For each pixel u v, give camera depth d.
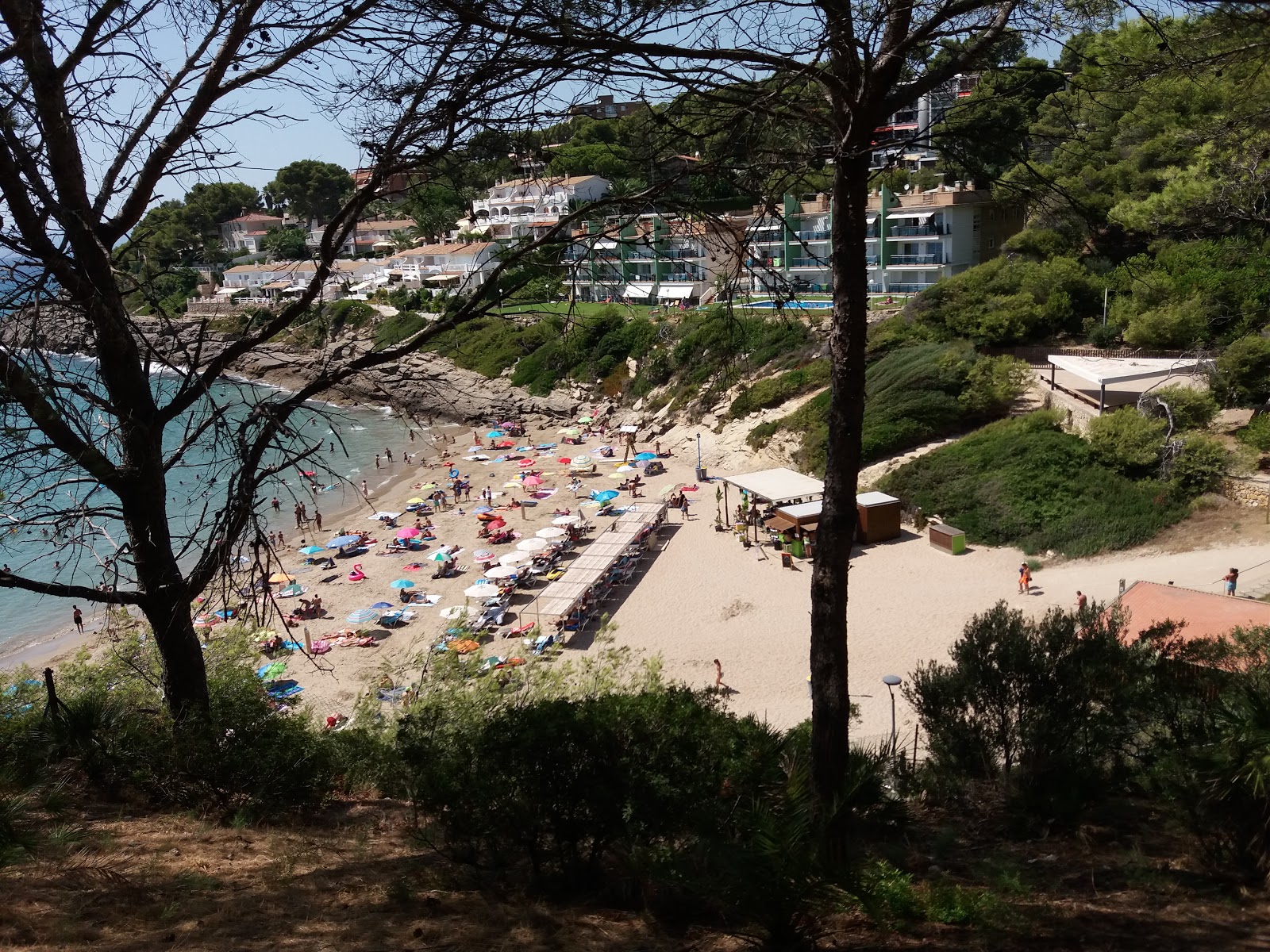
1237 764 6.14
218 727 8.10
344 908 5.49
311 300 7.18
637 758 6.10
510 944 4.91
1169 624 8.97
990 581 28.30
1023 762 8.18
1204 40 5.80
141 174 6.75
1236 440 30.67
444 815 6.24
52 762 7.95
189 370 6.89
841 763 6.84
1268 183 20.05
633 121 6.64
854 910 5.48
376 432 60.19
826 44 5.65
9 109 6.01
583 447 52.28
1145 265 37.22
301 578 35.41
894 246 54.91
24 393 5.88
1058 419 34.88
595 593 30.52
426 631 29.27
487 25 5.51
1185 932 5.11
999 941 5.09
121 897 5.47
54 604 35.12
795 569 31.50
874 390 40.19
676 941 5.09
